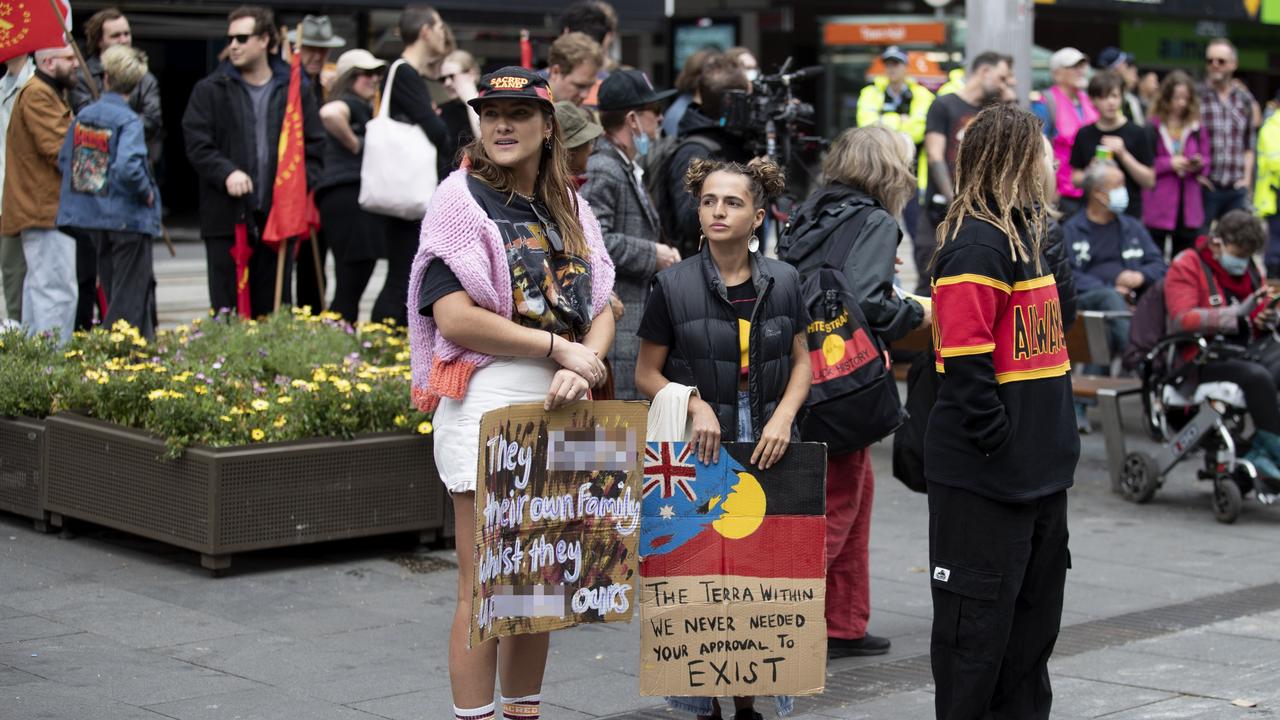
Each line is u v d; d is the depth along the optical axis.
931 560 5.17
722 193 5.41
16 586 7.31
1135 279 12.19
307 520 7.74
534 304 4.86
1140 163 14.69
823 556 5.04
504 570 4.68
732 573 5.02
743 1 26.81
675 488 5.02
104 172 10.16
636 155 9.04
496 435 4.63
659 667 4.99
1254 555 8.89
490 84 4.80
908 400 6.12
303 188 10.79
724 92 8.65
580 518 4.79
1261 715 6.00
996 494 5.00
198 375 8.09
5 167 10.71
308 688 6.02
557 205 5.02
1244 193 16.53
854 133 6.77
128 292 10.38
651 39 23.25
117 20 12.27
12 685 5.87
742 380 5.45
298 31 11.09
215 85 10.87
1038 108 15.06
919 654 6.85
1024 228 5.07
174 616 6.93
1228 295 10.02
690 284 5.47
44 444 8.23
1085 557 8.79
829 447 6.34
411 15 11.12
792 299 5.50
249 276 11.31
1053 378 5.09
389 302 10.70
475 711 4.95
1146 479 10.16
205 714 5.66
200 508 7.53
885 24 26.88
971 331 4.95
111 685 5.94
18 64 11.08
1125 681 6.45
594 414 4.80
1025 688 5.31
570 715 5.88
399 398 8.14
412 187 10.29
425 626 6.93
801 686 5.04
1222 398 9.73
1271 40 31.08
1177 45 29.97
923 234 13.29
